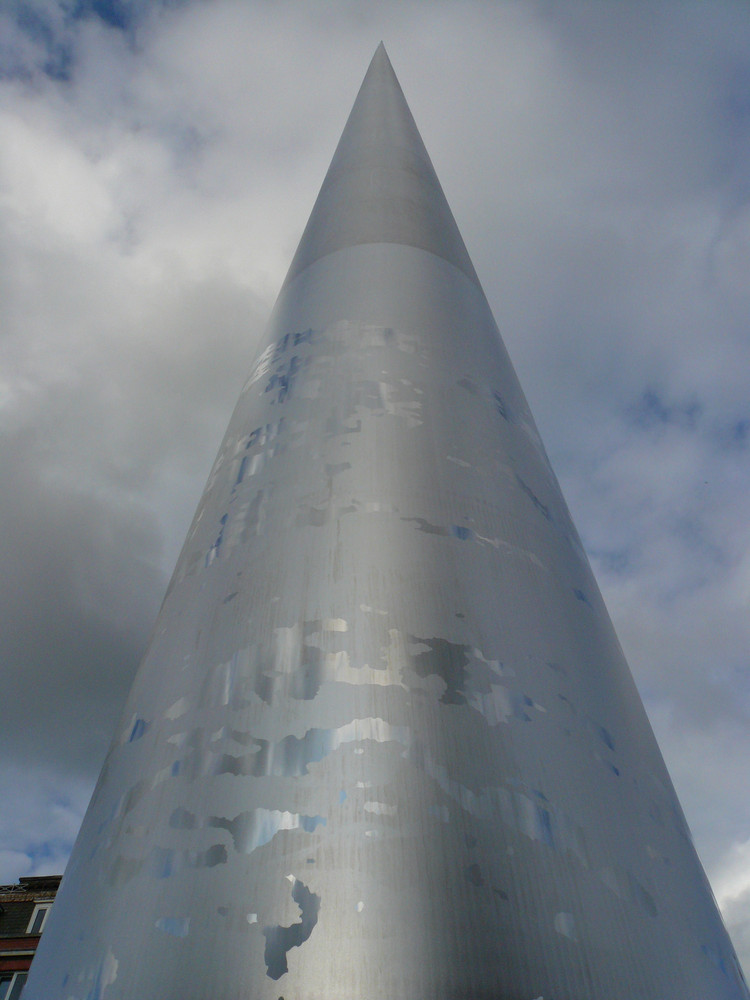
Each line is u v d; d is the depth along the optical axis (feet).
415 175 24.50
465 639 8.64
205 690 8.50
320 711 7.64
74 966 6.65
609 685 10.06
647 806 8.70
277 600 9.08
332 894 6.24
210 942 6.10
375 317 15.01
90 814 8.63
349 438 11.52
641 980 6.52
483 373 14.83
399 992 5.71
